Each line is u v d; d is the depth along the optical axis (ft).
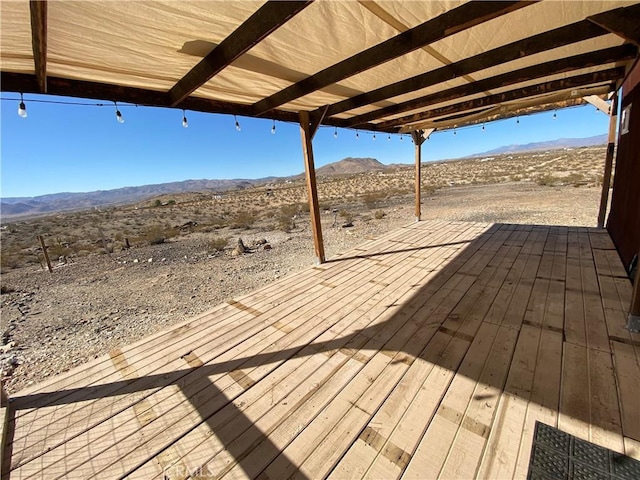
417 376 5.16
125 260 21.66
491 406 4.38
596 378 4.74
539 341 5.82
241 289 13.12
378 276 10.31
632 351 5.32
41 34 3.81
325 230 25.04
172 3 3.88
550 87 10.50
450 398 4.60
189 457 4.07
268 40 5.31
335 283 10.03
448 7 4.48
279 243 21.94
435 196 39.88
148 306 12.12
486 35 5.89
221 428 4.49
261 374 5.66
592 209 21.43
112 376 5.99
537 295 7.79
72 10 3.76
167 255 21.98
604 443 3.67
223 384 5.48
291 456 3.91
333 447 3.97
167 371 6.02
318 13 4.51
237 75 6.90
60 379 6.00
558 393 4.50
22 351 9.24
